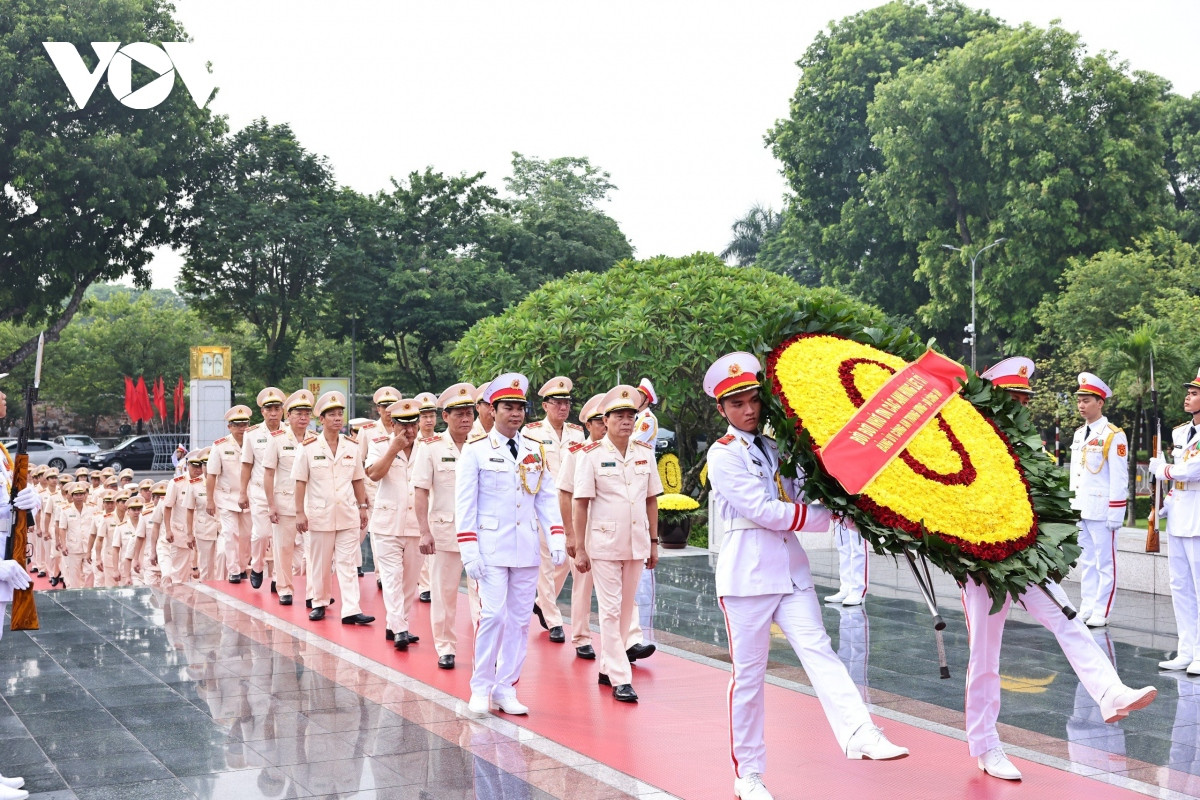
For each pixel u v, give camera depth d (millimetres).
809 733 6023
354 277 37594
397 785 5180
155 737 6043
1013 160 34469
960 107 35594
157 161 34844
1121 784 5109
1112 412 26359
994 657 5152
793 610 4766
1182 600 7691
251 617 10086
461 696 6984
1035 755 5578
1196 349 23938
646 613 10203
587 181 46875
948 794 4973
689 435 21531
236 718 6441
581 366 18203
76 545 17734
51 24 31625
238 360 48531
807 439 4676
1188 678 7379
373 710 6613
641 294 18406
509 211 43500
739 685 4809
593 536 7027
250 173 39281
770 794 4840
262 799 5008
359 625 9688
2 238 33469
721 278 18500
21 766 5539
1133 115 35688
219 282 38812
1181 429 7793
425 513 7695
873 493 4645
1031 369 6914
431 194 40125
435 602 7891
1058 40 35125
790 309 5293
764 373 4918
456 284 37938
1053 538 4828
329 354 46938
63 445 41031
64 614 10211
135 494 16516
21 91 31453
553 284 20047
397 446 8461
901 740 5871
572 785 5152
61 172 32031
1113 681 4840
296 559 13266
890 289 41094
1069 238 34094
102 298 97125
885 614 9945
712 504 15188
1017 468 4973
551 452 9000
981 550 4637
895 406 4918
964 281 36500
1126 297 29844
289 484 10883
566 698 6910
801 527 4707
